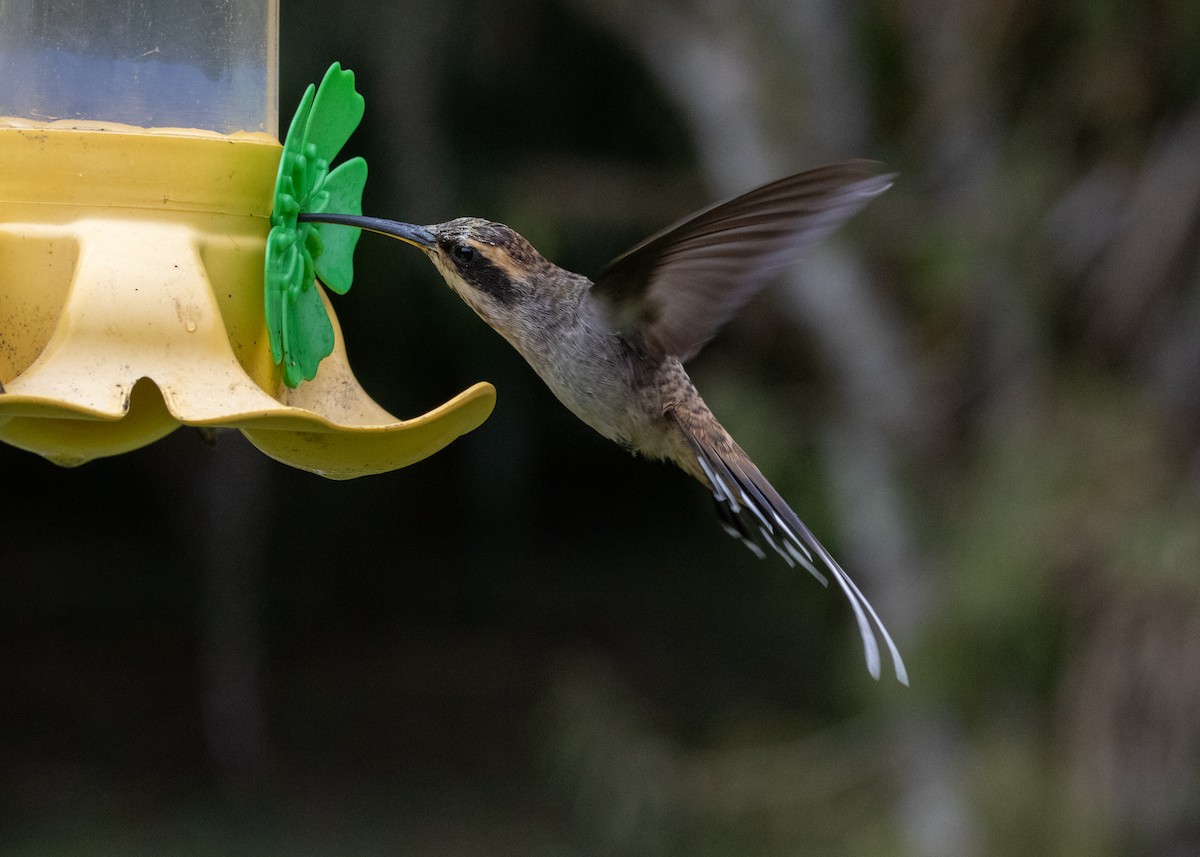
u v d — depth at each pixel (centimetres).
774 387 1409
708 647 2527
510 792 1955
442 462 2964
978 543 1109
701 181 1516
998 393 1199
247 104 551
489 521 2959
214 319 476
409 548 2945
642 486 3173
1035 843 1084
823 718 1470
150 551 2891
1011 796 1097
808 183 507
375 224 550
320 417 439
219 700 2066
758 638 2555
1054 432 1104
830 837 1303
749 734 1401
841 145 1372
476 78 1738
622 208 1520
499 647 2569
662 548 3111
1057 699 1081
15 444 502
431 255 572
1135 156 1100
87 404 445
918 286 1305
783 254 529
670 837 1334
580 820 1838
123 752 2041
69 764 1983
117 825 1792
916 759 1241
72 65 525
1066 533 1050
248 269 505
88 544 2917
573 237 1658
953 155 1241
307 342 532
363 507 2927
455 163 1672
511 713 2277
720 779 1345
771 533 543
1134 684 1003
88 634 2488
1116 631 1017
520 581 2900
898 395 1307
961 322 1248
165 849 1717
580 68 1742
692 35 1442
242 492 2103
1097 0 1075
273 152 516
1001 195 1166
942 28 1215
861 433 1315
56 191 486
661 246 545
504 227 583
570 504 3164
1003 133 1199
